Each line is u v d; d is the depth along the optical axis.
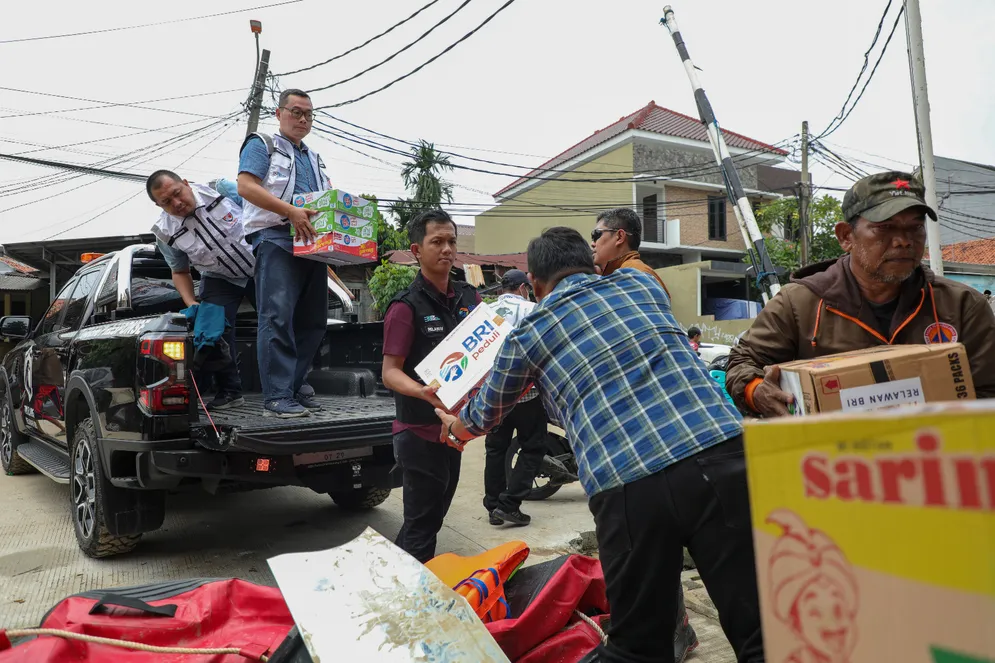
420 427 2.80
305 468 3.56
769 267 9.37
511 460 4.88
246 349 5.05
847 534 0.71
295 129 3.95
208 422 3.41
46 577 3.55
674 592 1.73
